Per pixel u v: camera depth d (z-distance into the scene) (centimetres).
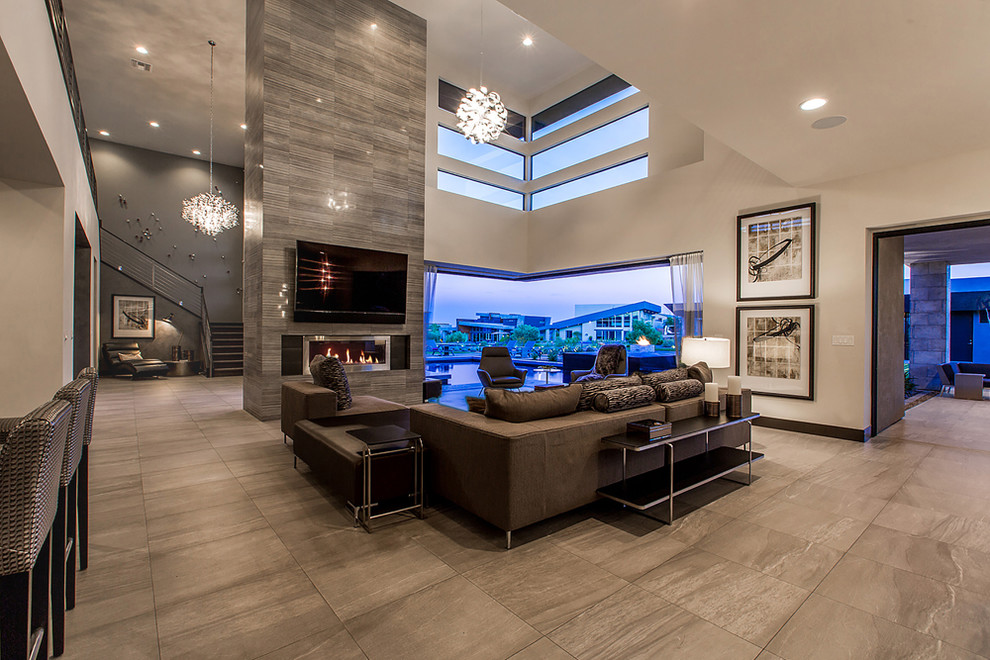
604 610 185
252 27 575
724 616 182
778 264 531
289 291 548
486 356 760
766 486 338
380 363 628
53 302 352
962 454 427
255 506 290
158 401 671
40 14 254
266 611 183
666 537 253
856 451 437
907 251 752
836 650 163
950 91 308
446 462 275
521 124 926
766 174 545
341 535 251
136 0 591
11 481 97
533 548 238
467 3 642
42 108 261
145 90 800
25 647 101
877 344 499
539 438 244
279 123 537
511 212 869
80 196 492
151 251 1044
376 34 618
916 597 197
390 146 631
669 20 246
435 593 196
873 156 423
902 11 232
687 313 617
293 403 404
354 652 160
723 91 316
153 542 241
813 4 230
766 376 540
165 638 166
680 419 332
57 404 115
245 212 602
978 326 1015
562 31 257
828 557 231
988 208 401
